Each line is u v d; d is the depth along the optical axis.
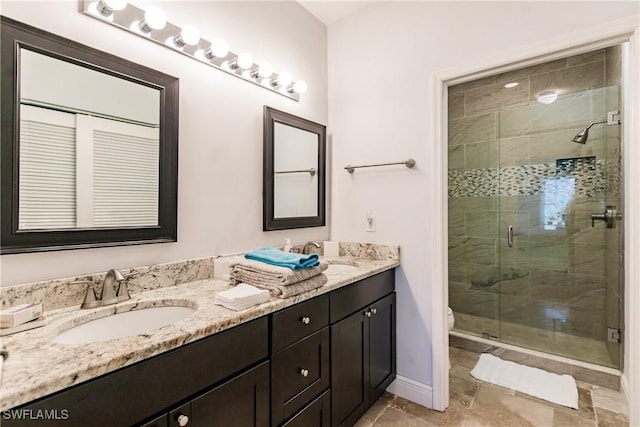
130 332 1.14
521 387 2.06
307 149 2.11
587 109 2.32
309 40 2.16
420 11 1.90
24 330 0.90
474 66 1.71
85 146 1.14
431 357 1.87
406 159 1.96
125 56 1.25
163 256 1.37
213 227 1.56
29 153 1.02
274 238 1.90
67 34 1.10
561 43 1.48
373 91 2.10
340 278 1.54
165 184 1.36
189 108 1.46
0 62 0.96
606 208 2.24
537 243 2.54
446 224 1.90
